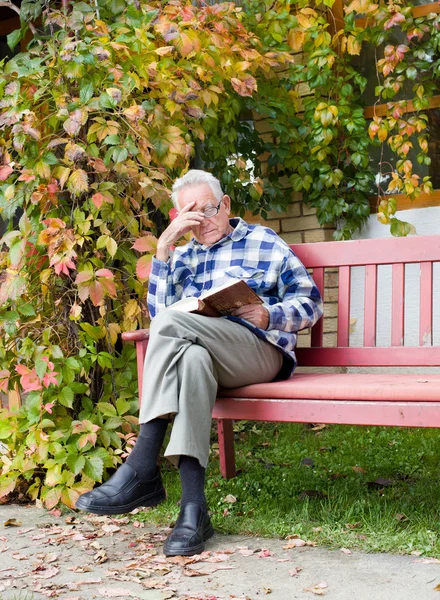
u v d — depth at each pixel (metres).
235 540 2.73
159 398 2.62
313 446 4.16
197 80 4.27
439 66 4.71
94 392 3.68
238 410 2.81
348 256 3.26
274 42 4.89
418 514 2.82
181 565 2.47
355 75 4.97
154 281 3.12
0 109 3.61
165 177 3.58
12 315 3.44
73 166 3.41
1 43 7.39
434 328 4.86
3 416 3.46
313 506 3.04
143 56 3.77
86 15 3.64
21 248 3.35
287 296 3.06
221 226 3.12
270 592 2.21
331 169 4.94
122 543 2.79
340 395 2.62
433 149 4.98
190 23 3.98
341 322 3.27
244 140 5.13
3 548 2.76
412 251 3.15
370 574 2.31
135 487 2.67
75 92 3.54
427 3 4.92
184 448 2.57
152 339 2.69
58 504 3.33
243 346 2.81
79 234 3.36
